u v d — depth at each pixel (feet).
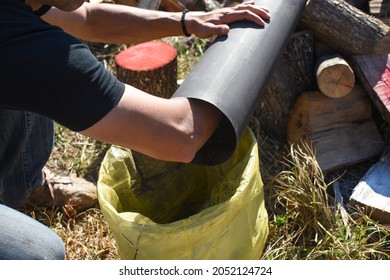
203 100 5.59
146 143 5.19
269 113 9.14
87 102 4.83
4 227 5.24
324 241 7.34
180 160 5.52
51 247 5.48
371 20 8.52
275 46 6.93
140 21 7.09
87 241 7.91
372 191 7.75
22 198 7.50
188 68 10.94
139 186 7.59
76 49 4.85
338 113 8.62
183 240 5.98
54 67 4.69
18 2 4.96
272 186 8.18
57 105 4.81
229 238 6.40
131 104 5.02
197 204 8.13
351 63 8.80
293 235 7.66
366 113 8.73
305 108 8.57
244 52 6.44
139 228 5.97
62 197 8.27
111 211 6.24
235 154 7.42
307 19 8.43
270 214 8.00
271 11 7.31
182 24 7.01
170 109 5.31
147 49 9.07
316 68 8.55
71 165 9.14
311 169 8.02
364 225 7.64
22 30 4.77
